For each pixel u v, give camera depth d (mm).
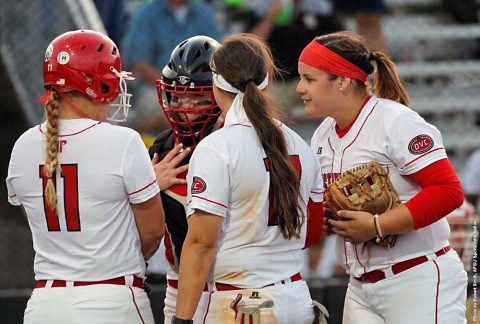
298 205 12625
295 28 28422
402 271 13789
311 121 29875
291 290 12695
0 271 24125
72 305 12352
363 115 13766
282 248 12727
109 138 12477
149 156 13297
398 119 13398
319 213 13602
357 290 14469
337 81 13617
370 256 13953
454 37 33781
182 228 13344
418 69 33094
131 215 12812
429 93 32969
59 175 12414
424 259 13766
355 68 13586
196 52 13250
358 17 29594
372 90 14375
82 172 12398
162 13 27406
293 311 12672
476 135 31938
